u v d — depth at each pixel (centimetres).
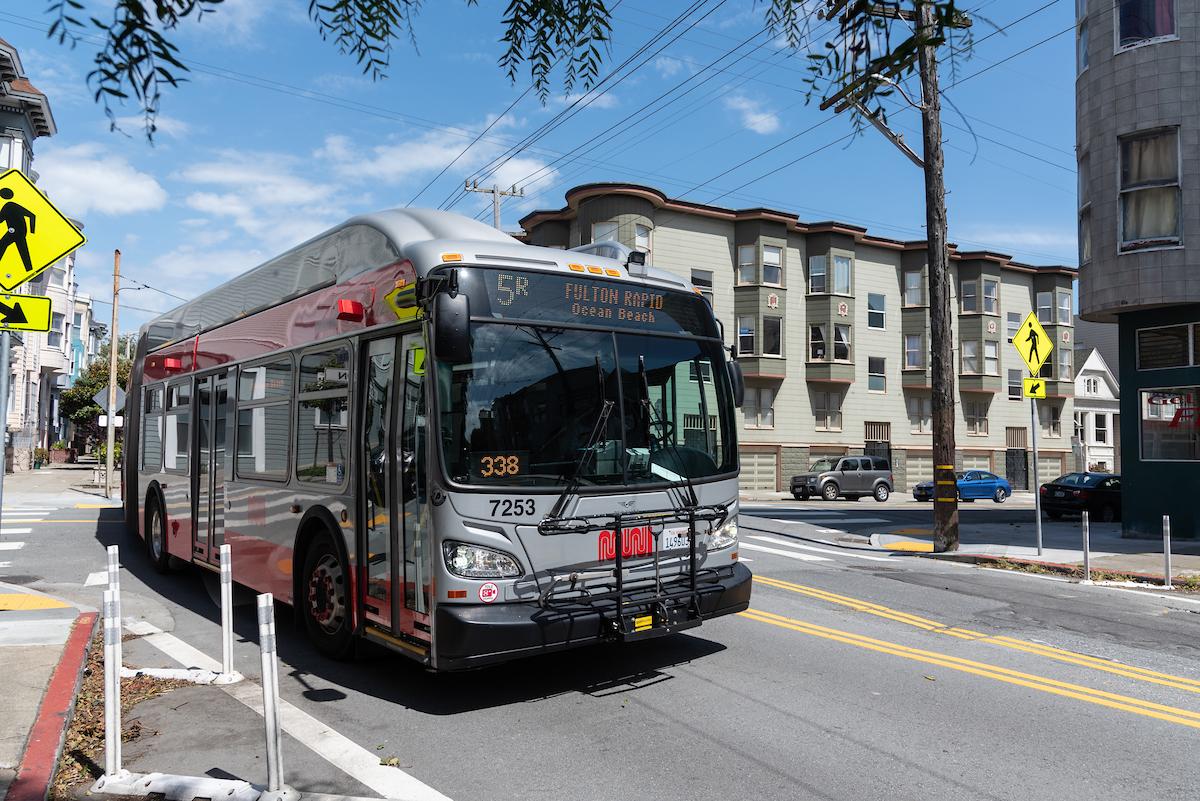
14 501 2280
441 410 554
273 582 794
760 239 3753
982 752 500
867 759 488
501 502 558
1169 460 1584
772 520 2169
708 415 687
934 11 215
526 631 550
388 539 611
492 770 473
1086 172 1661
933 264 1531
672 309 684
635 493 619
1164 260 1511
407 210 678
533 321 600
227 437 923
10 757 461
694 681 641
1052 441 4766
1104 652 745
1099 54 1606
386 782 457
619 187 3356
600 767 476
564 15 266
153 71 176
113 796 442
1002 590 1057
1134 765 482
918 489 3519
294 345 779
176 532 1083
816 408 3956
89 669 671
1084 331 5794
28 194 751
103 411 3117
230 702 597
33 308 758
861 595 1006
